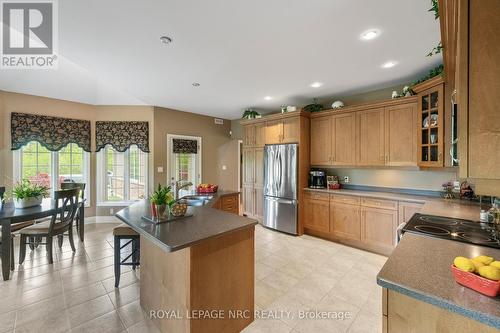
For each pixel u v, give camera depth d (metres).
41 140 4.08
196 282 1.54
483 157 0.77
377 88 3.68
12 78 3.71
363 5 1.73
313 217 4.07
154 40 2.24
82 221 3.71
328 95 4.07
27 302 2.15
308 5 1.73
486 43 0.77
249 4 1.72
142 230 1.69
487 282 0.84
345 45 2.32
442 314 0.87
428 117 2.83
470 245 1.39
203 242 1.57
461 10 0.80
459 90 0.82
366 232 3.42
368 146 3.55
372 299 2.26
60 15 1.87
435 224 1.85
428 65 2.80
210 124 5.95
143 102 4.77
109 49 2.42
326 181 4.30
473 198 2.88
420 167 3.04
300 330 1.86
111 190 4.93
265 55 2.55
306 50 2.43
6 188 3.77
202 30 2.06
